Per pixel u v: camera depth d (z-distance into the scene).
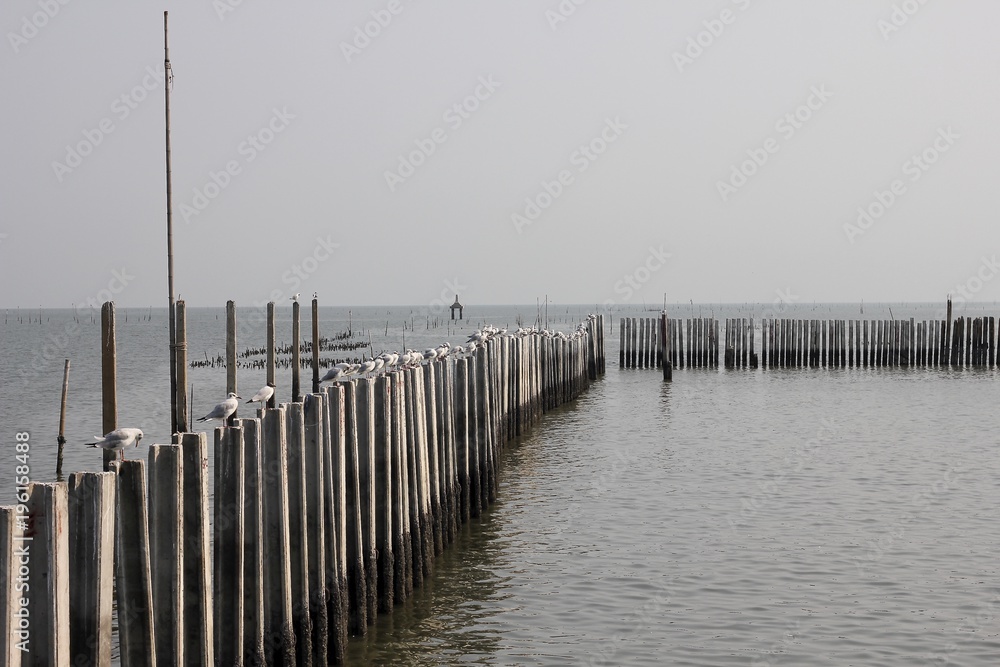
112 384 12.54
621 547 18.73
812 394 47.44
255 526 10.67
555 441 32.09
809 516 21.00
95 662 8.17
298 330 18.94
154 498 9.08
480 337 23.89
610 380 55.84
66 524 7.96
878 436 32.94
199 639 9.55
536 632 14.39
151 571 9.05
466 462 20.53
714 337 62.91
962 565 17.34
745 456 28.78
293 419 11.93
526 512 21.73
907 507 21.78
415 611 15.30
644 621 14.77
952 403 43.06
